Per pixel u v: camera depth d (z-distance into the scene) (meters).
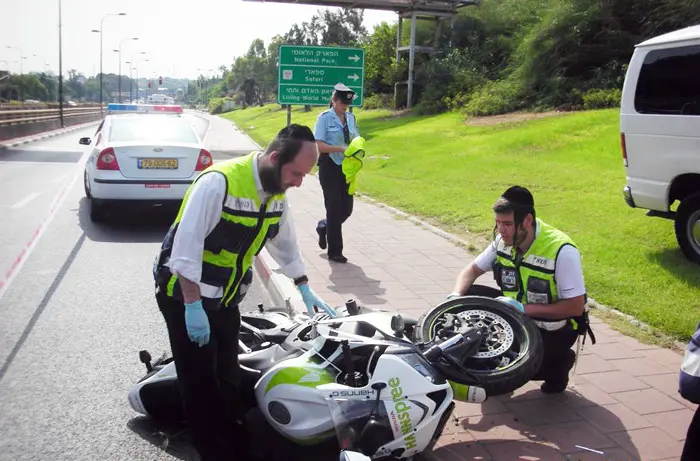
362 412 3.39
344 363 3.60
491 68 28.23
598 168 12.74
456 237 8.94
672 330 5.48
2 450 3.80
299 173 3.21
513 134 17.39
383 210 10.98
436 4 28.70
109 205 9.41
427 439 3.45
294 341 3.87
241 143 31.48
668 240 7.95
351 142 7.38
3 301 6.46
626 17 21.91
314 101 15.55
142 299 6.62
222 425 3.47
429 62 29.48
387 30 34.72
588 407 4.33
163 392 3.98
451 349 3.75
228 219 3.23
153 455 3.80
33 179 15.40
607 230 8.54
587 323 4.36
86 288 6.93
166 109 11.87
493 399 4.45
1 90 74.12
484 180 12.67
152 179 9.37
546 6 27.70
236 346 3.70
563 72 22.00
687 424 4.13
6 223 10.15
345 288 6.72
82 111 51.88
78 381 4.73
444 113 25.98
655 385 4.64
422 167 15.12
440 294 6.58
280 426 3.61
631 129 7.69
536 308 4.19
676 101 7.22
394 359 3.45
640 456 3.77
